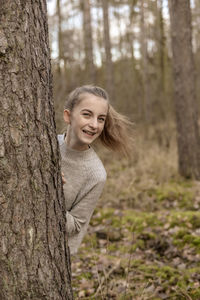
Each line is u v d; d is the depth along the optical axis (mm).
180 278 2668
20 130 1260
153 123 10367
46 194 1353
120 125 2127
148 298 2383
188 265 2920
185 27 5613
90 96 1762
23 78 1262
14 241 1264
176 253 3154
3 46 1214
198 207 4492
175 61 5797
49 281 1354
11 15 1228
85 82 8586
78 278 2727
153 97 11008
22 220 1275
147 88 10703
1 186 1241
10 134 1244
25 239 1283
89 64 9211
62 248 1447
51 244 1370
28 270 1291
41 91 1329
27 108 1276
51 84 1437
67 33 11945
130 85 13047
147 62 10469
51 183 1378
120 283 2559
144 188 5176
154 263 2996
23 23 1258
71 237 1880
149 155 6898
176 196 4902
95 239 3635
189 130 5848
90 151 1936
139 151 7062
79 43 13195
